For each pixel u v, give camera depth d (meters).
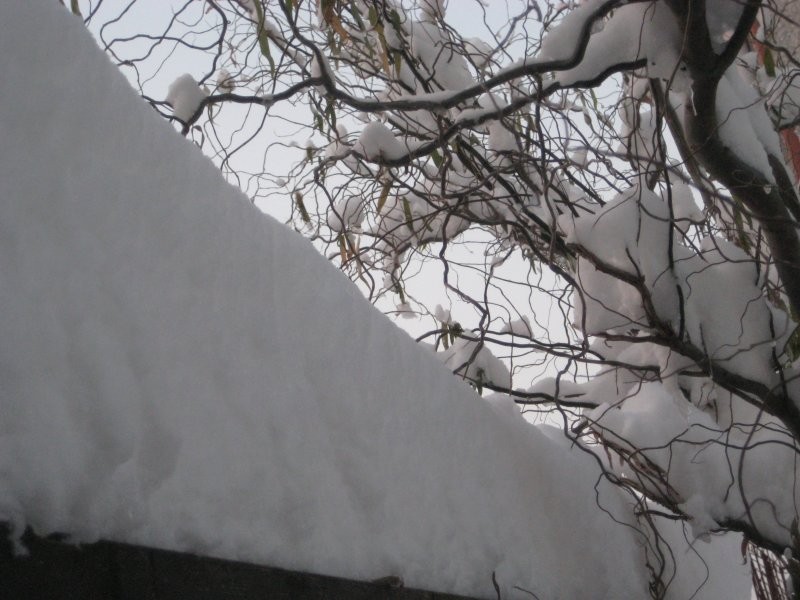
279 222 2.13
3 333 1.13
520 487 3.13
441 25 3.66
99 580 1.20
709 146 2.82
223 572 1.46
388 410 2.34
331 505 1.92
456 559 2.51
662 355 3.29
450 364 3.98
